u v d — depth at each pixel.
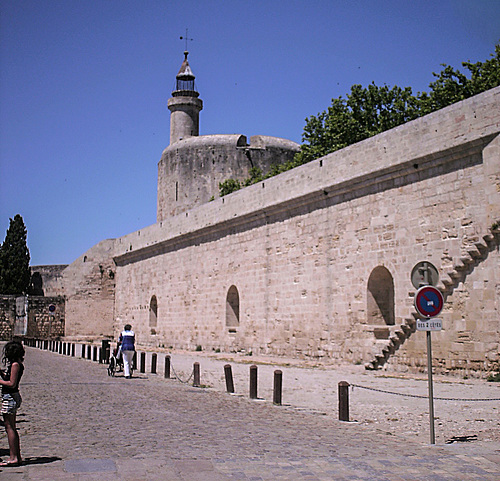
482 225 20.25
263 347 32.47
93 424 12.30
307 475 8.41
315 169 28.95
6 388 8.68
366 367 23.70
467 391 17.20
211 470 8.50
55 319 61.41
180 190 60.66
